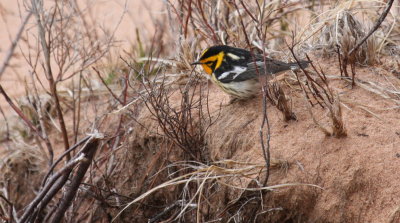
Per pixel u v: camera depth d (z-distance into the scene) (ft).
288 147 31.53
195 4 43.27
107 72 46.96
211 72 35.76
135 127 38.37
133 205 38.32
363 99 34.04
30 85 49.49
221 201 32.96
